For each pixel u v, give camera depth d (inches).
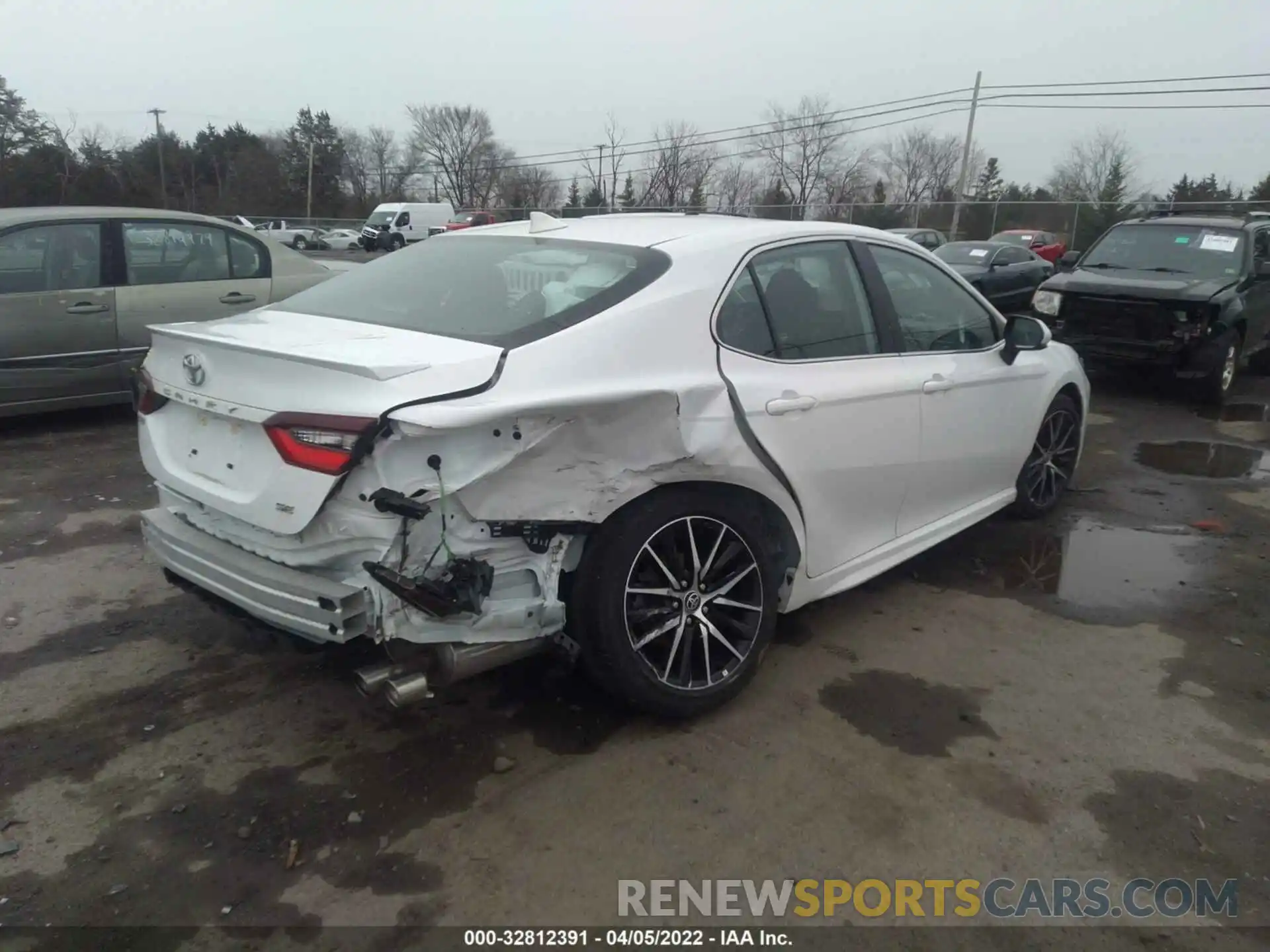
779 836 106.4
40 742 120.7
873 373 146.4
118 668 139.3
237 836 104.5
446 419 97.9
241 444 111.3
